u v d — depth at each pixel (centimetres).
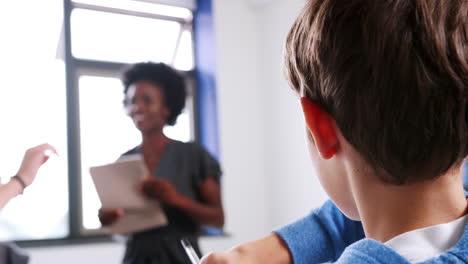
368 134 37
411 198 38
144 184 177
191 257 56
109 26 429
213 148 451
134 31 443
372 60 37
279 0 451
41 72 396
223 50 458
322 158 42
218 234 429
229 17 464
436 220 37
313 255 58
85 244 371
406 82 36
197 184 190
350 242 59
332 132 40
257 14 474
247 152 457
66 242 371
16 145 382
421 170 37
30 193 381
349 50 38
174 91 202
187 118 462
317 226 59
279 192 448
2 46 386
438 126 36
